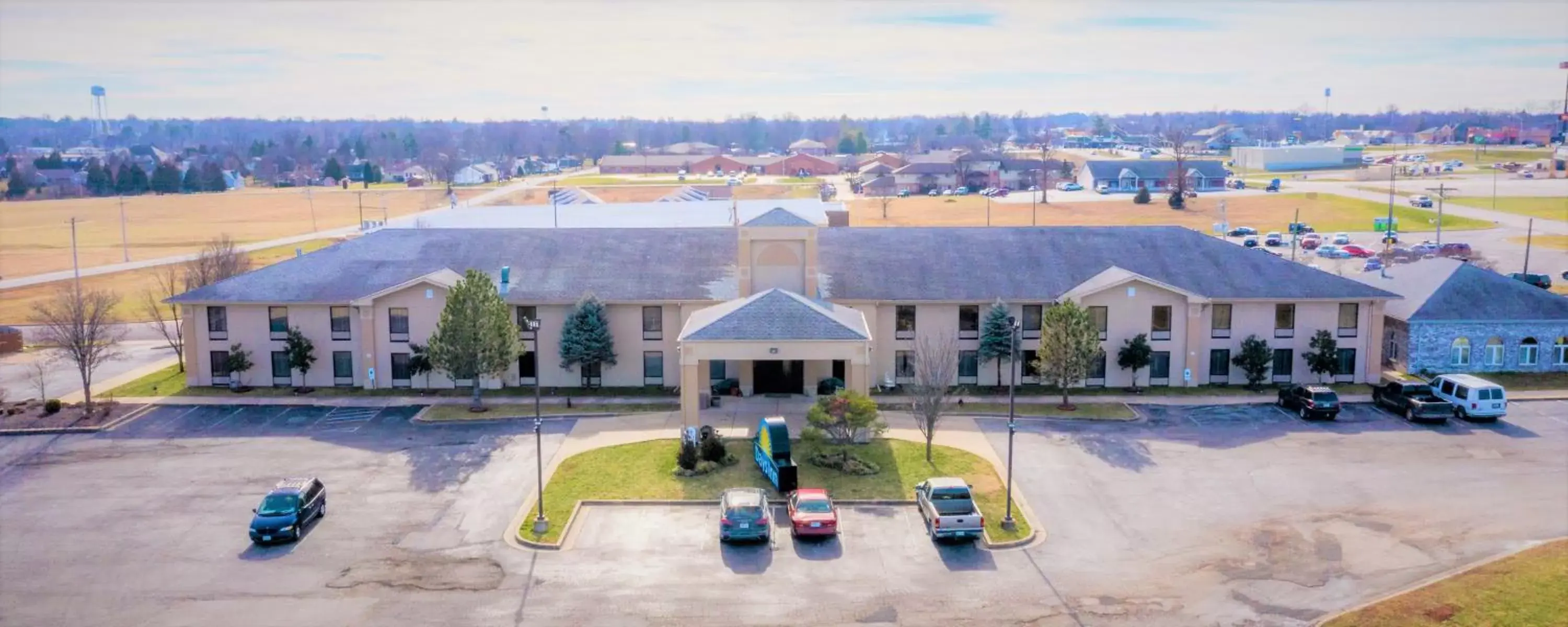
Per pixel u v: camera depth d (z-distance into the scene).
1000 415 55.03
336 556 37.62
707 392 56.75
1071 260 64.06
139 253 142.75
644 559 37.06
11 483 46.25
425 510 42.09
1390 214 139.50
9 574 36.56
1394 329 64.88
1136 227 67.69
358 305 60.75
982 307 60.88
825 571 35.88
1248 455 48.41
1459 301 63.69
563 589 34.69
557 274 63.12
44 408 57.19
